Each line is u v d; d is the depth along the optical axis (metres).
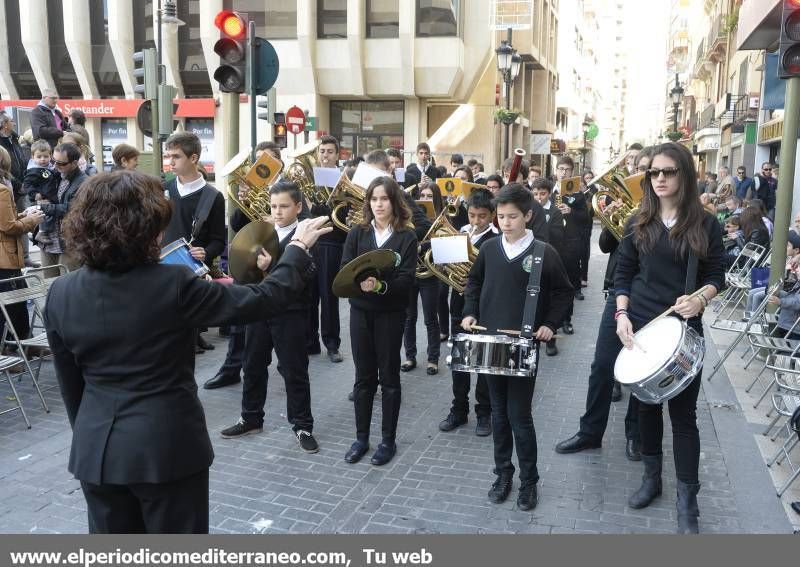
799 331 5.95
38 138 9.83
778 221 6.57
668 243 3.63
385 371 4.47
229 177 5.72
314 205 6.61
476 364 3.69
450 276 5.33
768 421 5.19
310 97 22.34
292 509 3.88
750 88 21.38
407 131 23.28
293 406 4.75
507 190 3.81
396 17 21.77
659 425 3.94
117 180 2.15
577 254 8.39
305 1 21.41
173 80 23.59
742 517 3.77
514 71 17.34
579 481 4.25
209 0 22.44
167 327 2.19
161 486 2.20
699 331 3.66
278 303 2.37
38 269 5.92
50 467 4.39
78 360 2.23
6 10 24.64
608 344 4.57
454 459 4.60
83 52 23.97
